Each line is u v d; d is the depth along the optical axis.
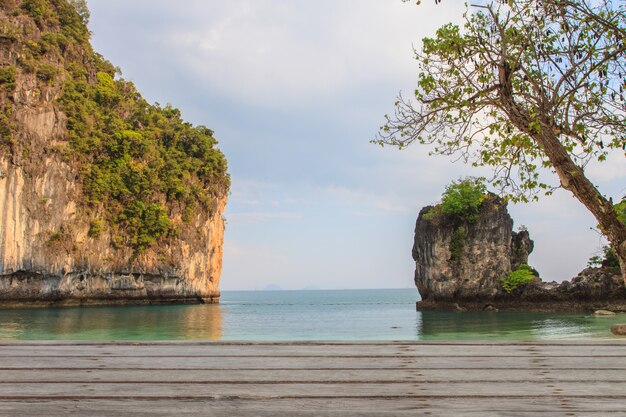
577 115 5.34
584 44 5.14
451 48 5.64
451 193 53.72
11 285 57.59
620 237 4.82
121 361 3.31
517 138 5.73
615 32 4.94
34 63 60.78
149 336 27.62
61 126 61.75
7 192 56.72
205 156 80.00
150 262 69.25
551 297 51.41
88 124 65.44
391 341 3.49
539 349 3.42
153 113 79.38
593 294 49.75
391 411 3.03
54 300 61.19
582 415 3.04
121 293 67.56
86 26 77.00
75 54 70.31
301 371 3.29
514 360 3.38
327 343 3.46
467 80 5.61
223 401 3.09
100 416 2.95
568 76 5.16
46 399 3.06
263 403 3.08
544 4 5.13
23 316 44.97
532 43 5.20
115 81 79.88
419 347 3.44
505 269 53.44
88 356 3.31
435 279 55.03
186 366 3.30
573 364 3.35
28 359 3.26
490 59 5.50
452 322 38.59
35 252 58.06
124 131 68.94
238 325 36.72
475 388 3.20
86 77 71.38
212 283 81.25
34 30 63.88
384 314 52.78
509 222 54.28
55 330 31.06
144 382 3.19
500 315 46.47
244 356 3.38
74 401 3.06
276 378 3.24
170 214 72.50
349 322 40.12
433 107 5.84
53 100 62.34
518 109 5.31
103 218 65.75
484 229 53.50
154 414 2.98
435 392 3.18
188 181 76.00
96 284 64.81
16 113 58.25
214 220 80.69
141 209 68.31
